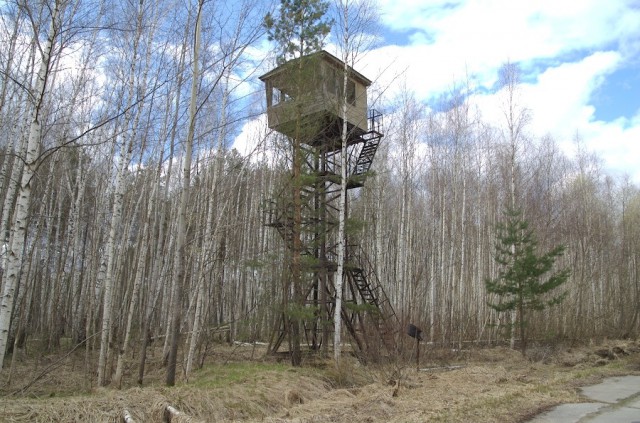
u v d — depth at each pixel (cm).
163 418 802
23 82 1334
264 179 2566
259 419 888
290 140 1678
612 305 3641
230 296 2536
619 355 2264
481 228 3303
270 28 1603
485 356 2173
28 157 806
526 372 1709
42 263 2538
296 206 1606
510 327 2359
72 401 806
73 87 2292
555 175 3853
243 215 2578
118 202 1309
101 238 2341
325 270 1717
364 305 1559
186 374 1311
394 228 3381
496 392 1161
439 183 3225
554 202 3609
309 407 978
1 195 1705
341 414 921
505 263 2327
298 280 1573
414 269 2908
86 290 2328
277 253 1689
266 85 1773
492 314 3055
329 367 1458
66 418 734
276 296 1827
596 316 3139
